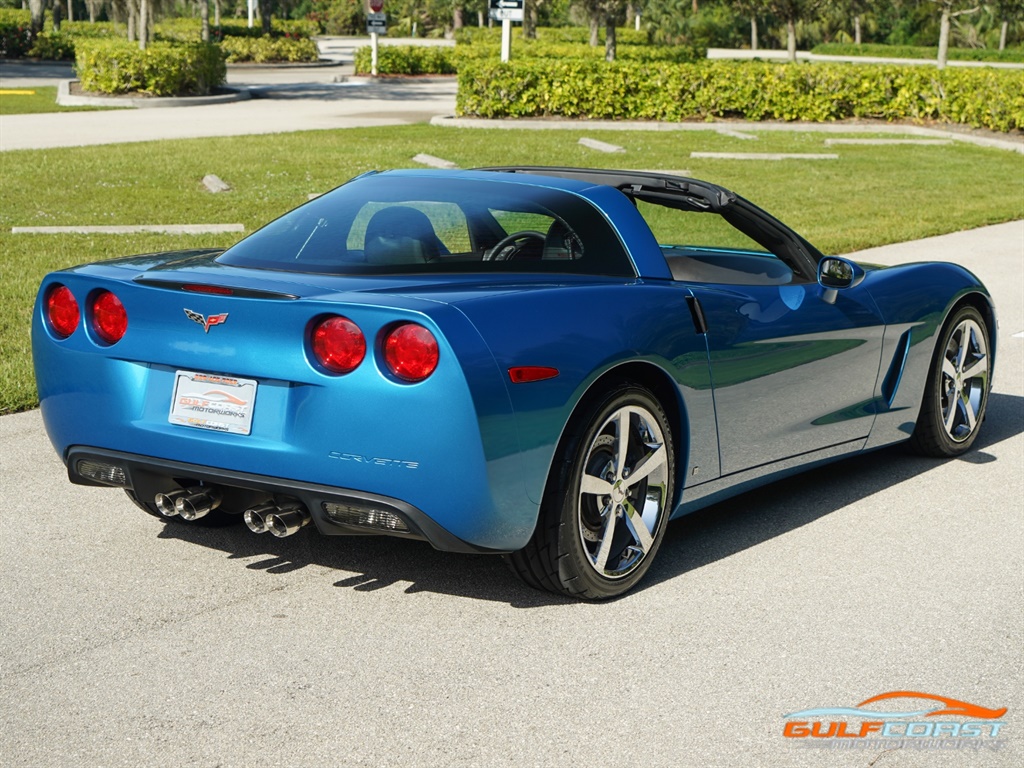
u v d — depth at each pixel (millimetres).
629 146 21406
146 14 29625
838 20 77438
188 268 3988
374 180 4496
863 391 5047
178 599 3939
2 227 12305
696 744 3051
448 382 3348
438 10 78750
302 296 3506
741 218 4656
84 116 25312
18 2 79562
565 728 3117
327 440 3479
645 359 3879
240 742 3020
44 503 4914
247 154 18438
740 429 4402
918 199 16719
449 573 4199
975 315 5699
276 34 53094
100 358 3842
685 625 3795
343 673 3418
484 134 22594
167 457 3762
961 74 26344
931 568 4344
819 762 2975
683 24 53719
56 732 3061
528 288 3719
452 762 2934
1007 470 5617
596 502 3898
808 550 4512
